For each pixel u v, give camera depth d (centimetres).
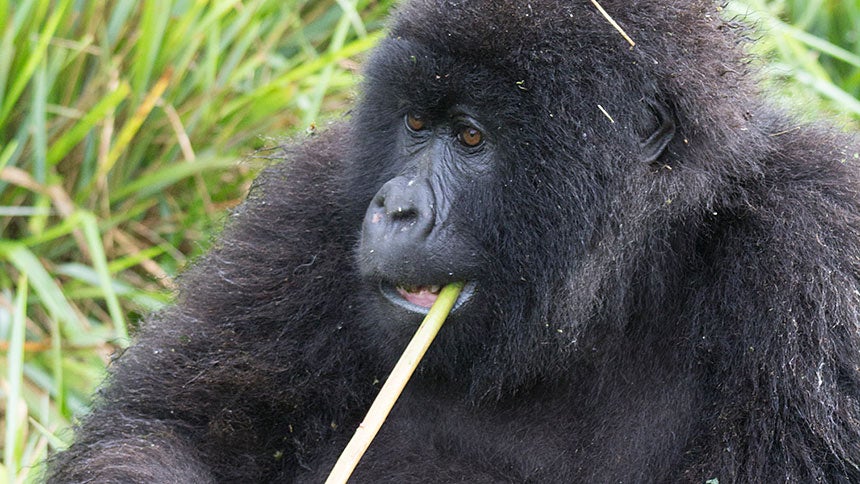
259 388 927
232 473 915
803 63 1495
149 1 1367
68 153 1390
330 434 948
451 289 851
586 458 907
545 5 845
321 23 1583
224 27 1502
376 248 838
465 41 832
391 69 862
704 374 880
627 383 905
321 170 984
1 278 1335
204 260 1010
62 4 1348
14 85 1367
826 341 820
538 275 866
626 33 847
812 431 807
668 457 891
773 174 901
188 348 943
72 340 1272
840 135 948
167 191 1454
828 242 853
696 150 860
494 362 880
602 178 849
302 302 941
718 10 919
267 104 1456
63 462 935
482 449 924
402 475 920
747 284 861
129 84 1409
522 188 852
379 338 891
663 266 888
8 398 1077
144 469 850
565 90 838
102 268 1251
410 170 870
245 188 1450
